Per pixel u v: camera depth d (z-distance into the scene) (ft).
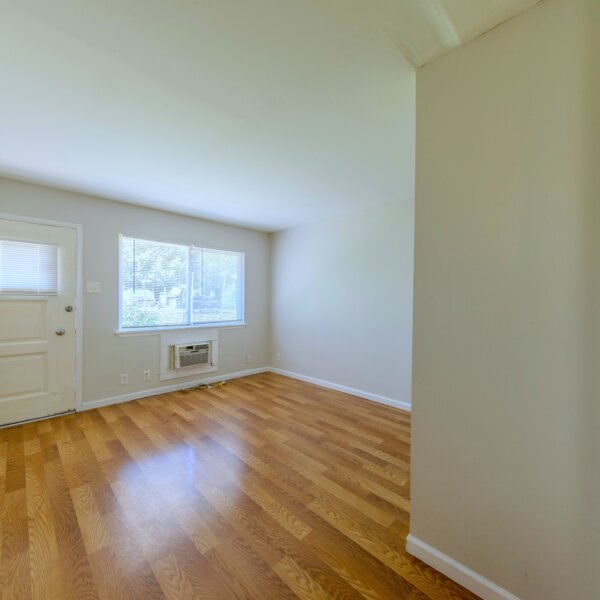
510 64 3.51
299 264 14.26
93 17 3.64
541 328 3.35
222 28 3.81
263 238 15.48
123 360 10.96
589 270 3.06
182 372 12.50
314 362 13.56
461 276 3.91
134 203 10.94
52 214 9.44
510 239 3.54
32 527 4.96
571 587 3.21
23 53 4.20
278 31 3.85
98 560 4.35
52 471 6.57
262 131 6.22
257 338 15.30
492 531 3.73
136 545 4.63
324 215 12.55
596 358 3.03
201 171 8.16
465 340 3.89
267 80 4.76
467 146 3.84
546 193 3.30
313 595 3.87
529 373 3.43
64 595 3.84
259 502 5.63
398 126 6.03
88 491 5.90
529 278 3.42
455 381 3.99
